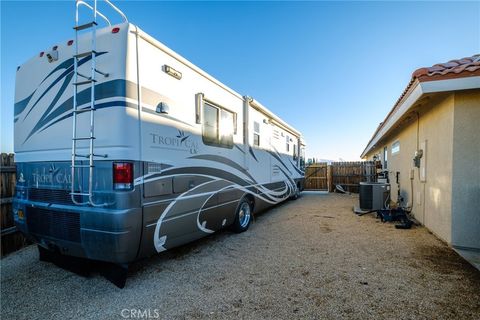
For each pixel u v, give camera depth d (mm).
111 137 2463
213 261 3387
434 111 4508
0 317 2182
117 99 2453
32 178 3104
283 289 2613
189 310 2266
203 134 3660
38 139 3047
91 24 2477
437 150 4391
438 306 2270
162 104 2867
